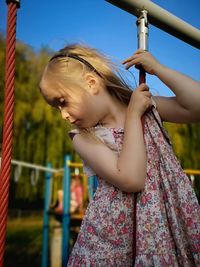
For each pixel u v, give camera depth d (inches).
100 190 32.0
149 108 32.3
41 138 264.1
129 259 29.8
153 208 29.3
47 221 180.9
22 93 271.1
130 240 29.9
